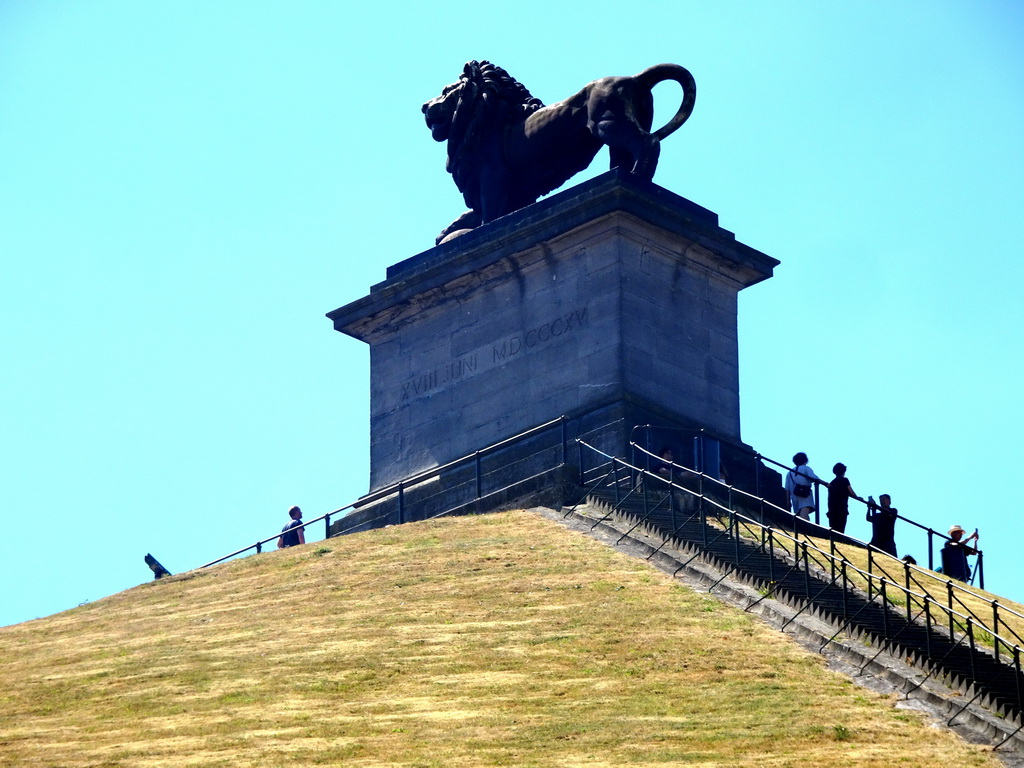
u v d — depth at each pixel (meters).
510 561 119.31
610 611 107.94
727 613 107.62
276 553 131.50
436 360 148.88
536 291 144.12
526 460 138.75
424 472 146.12
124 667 106.00
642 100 145.12
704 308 145.88
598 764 85.44
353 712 94.50
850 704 93.69
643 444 134.50
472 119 150.88
